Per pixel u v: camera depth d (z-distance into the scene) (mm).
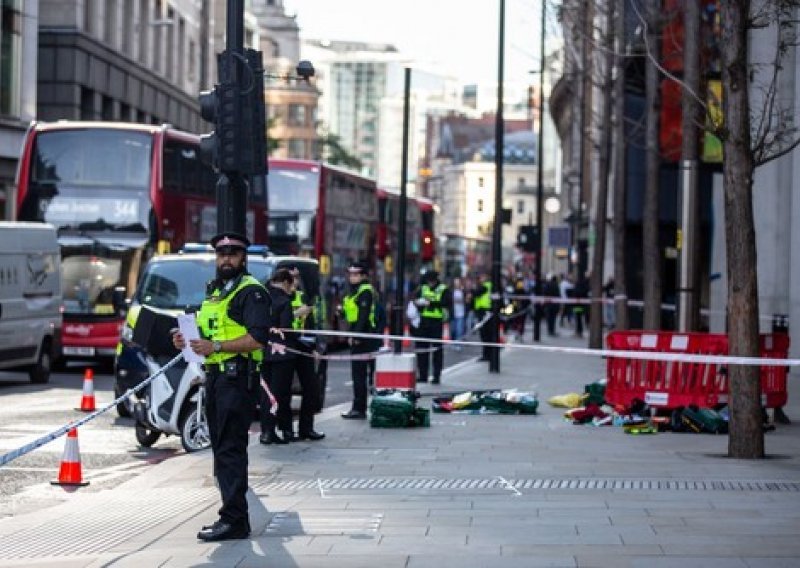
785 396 47656
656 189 71688
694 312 58375
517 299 125312
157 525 28141
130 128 74312
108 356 74562
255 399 26375
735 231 37219
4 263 62125
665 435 44656
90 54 135125
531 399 51938
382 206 119000
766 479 33469
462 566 22719
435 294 68188
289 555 24047
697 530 25891
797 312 71188
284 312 41812
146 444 42781
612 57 91562
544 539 25141
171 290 49219
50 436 22453
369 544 24969
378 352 51312
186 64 180875
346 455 38969
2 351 61812
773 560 22750
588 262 176250
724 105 37250
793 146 37281
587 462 37156
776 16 39531
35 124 74812
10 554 25328
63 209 73750
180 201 76000
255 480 33875
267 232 91875
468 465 36594
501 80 80125
